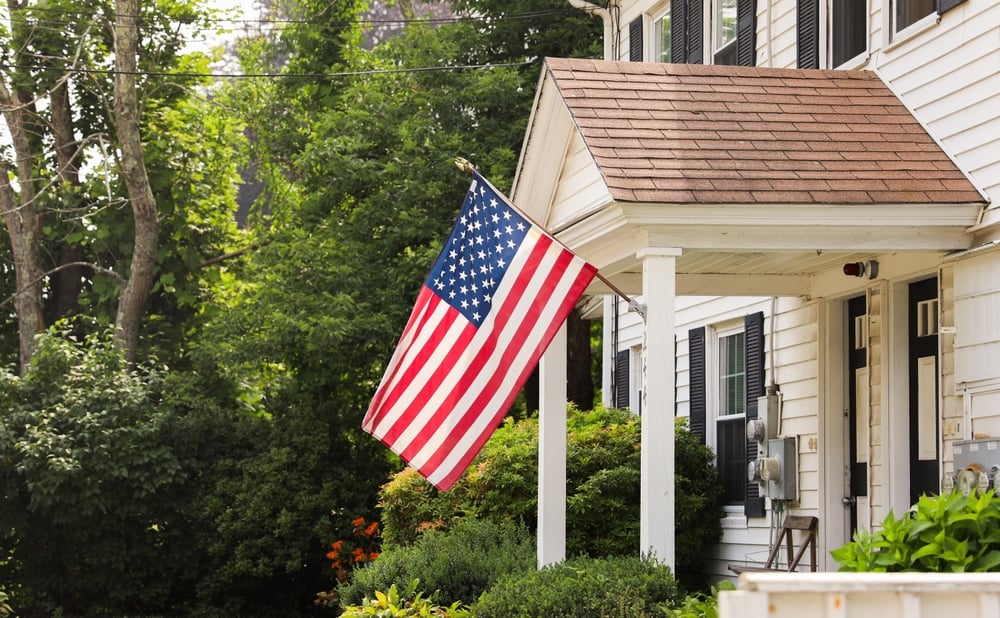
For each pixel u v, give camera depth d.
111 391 19.09
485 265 9.06
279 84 23.75
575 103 9.80
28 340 22.83
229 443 20.30
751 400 12.94
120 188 24.09
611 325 17.33
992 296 8.91
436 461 8.89
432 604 11.01
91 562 19.28
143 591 19.80
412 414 9.02
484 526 12.57
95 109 24.72
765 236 9.15
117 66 22.05
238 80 25.91
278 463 19.61
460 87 20.98
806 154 9.48
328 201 21.50
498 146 20.67
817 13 12.02
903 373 10.41
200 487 19.97
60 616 19.31
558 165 10.70
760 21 13.45
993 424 8.82
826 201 8.92
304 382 21.06
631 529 12.81
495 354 8.91
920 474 10.20
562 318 8.85
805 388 11.88
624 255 9.66
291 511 19.56
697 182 9.00
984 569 6.46
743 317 13.33
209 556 20.03
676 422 14.10
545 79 10.43
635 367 16.61
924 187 9.19
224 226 25.62
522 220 9.06
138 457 18.80
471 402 8.89
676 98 10.09
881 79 10.72
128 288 22.78
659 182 8.95
